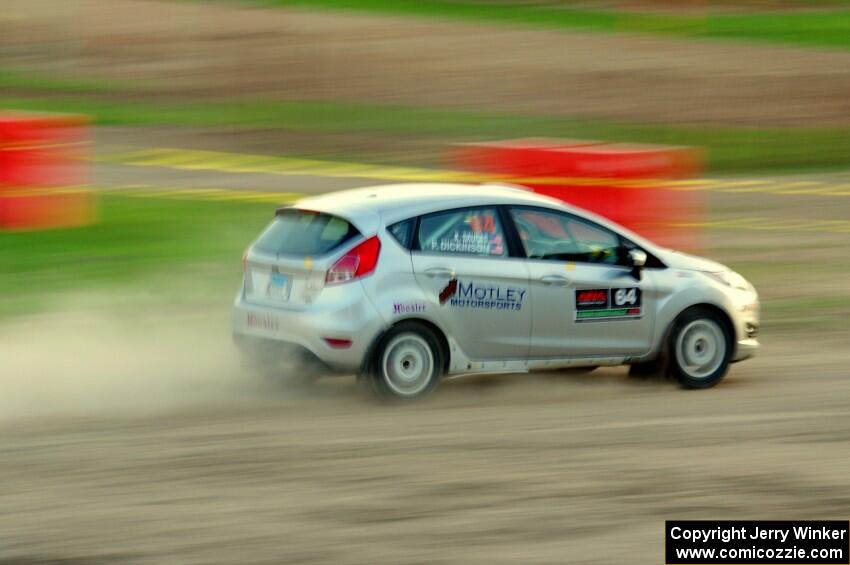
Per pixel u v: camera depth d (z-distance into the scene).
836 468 25.39
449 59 113.19
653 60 114.69
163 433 27.81
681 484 24.17
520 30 123.44
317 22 122.50
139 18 121.25
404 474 24.56
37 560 19.91
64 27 117.62
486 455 26.02
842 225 63.25
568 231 33.12
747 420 29.52
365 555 20.20
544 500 23.08
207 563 19.80
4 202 56.66
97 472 24.59
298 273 31.23
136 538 20.89
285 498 23.00
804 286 49.16
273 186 72.31
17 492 23.31
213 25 120.25
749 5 139.38
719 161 86.94
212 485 23.78
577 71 110.94
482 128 96.06
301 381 32.69
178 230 57.78
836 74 112.25
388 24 123.44
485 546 20.72
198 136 90.69
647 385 34.28
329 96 103.75
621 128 97.06
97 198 65.81
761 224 63.03
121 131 91.25
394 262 30.89
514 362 32.41
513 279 32.03
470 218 32.03
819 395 32.81
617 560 20.30
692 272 34.34
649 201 53.75
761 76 111.12
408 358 31.11
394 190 32.97
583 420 29.33
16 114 61.50
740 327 34.62
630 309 33.34
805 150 91.12
